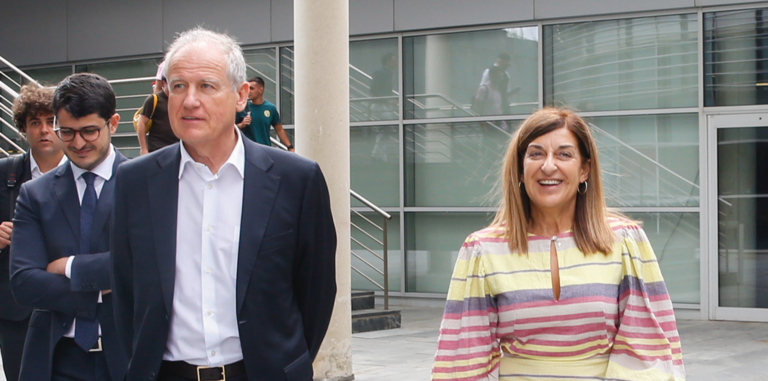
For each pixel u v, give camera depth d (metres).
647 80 10.27
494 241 2.72
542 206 2.65
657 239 10.29
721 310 10.05
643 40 10.28
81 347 3.17
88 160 3.21
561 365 2.62
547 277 2.64
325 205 2.68
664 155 10.24
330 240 2.70
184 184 2.60
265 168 2.60
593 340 2.62
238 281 2.49
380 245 11.61
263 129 9.32
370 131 11.66
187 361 2.53
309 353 2.73
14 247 3.21
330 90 6.12
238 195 2.58
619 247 2.68
